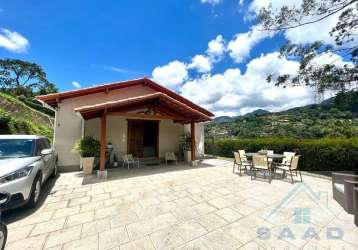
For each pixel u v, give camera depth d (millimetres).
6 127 9688
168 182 6375
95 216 3750
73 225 3379
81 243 2834
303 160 8219
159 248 2721
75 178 6812
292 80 6293
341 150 6953
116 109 8445
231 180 6711
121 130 9664
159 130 10891
